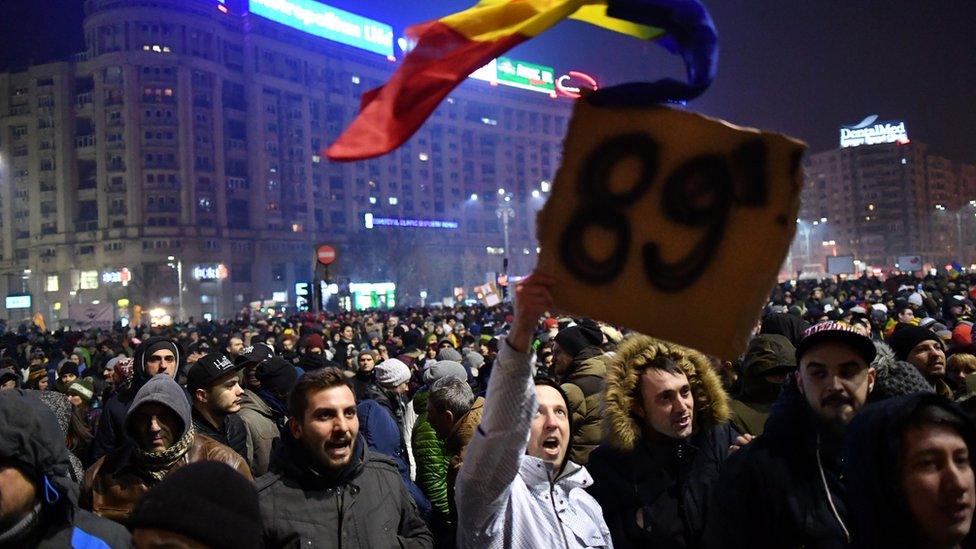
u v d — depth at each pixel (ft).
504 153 453.99
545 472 9.09
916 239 576.20
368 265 328.29
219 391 16.16
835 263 183.21
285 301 307.37
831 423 8.39
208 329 103.45
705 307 6.36
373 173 385.70
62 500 7.82
